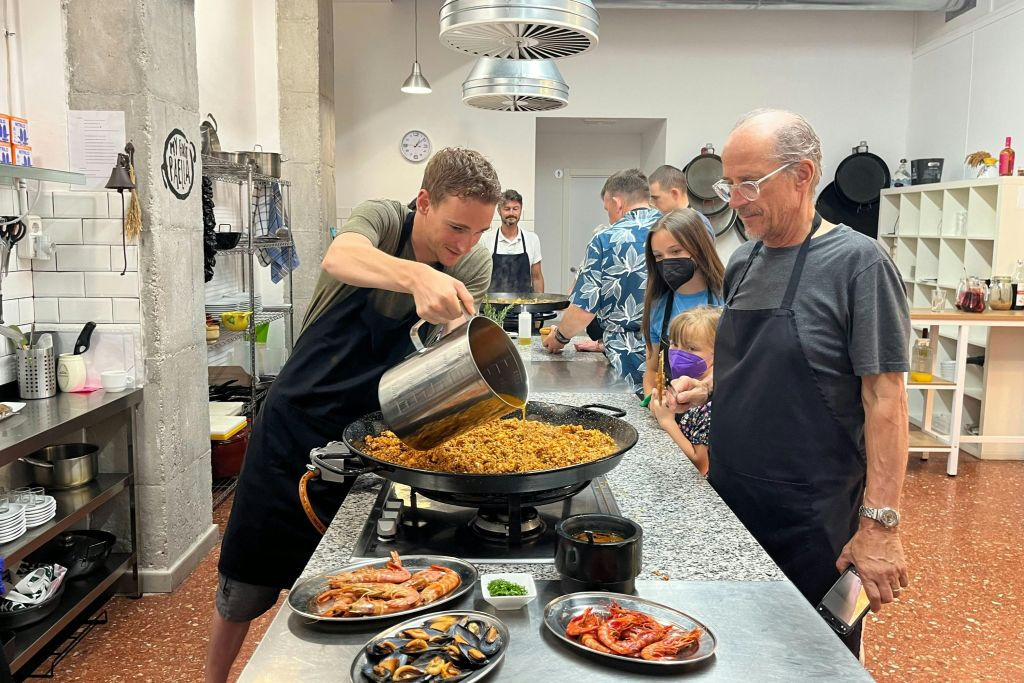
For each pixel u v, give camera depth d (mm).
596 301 3342
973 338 5664
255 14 5777
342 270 1586
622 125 7902
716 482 1902
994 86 6098
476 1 1978
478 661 1001
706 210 7328
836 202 7309
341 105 7137
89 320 3061
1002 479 4906
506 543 1408
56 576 2646
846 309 1652
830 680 993
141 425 3107
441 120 7148
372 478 1770
